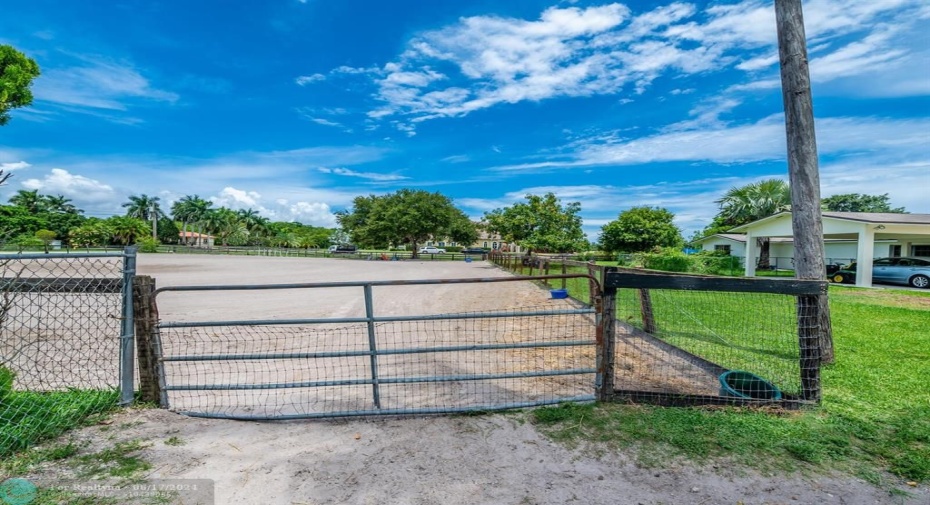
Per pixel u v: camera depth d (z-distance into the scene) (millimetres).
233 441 3043
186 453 2855
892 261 16109
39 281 3582
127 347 3527
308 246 80875
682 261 20141
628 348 5742
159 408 3547
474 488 2484
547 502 2355
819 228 4902
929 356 5227
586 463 2740
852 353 5367
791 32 4902
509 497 2398
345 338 6402
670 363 5055
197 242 85125
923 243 20156
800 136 4938
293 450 2926
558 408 3535
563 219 25031
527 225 25344
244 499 2371
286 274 18844
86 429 3145
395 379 3525
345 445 3000
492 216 28094
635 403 3615
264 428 3264
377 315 8594
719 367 4738
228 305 9703
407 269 24750
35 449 2811
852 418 3324
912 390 3963
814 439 2998
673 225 32406
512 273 19891
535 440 3045
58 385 4082
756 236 18953
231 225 81625
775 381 4230
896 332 6699
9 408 3113
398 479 2572
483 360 5227
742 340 6098
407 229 42000
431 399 3867
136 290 3525
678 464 2717
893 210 41781
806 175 4910
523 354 5504
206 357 3473
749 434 3062
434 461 2781
